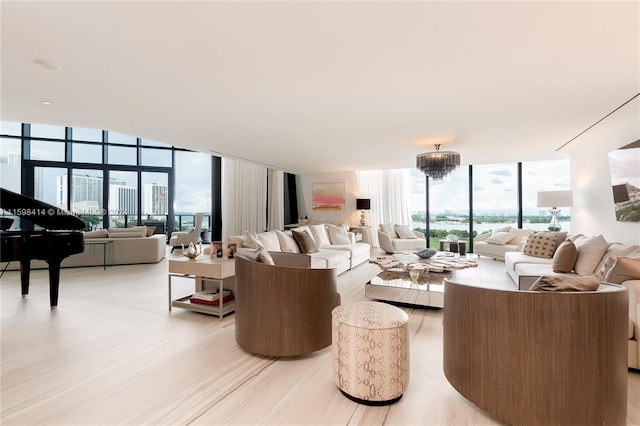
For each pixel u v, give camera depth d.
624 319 1.47
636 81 2.49
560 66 2.22
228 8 1.57
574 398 1.38
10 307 3.29
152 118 3.55
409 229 7.56
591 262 3.25
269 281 2.19
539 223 6.94
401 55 2.08
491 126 3.86
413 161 6.67
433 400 1.75
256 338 2.22
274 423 1.55
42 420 1.55
